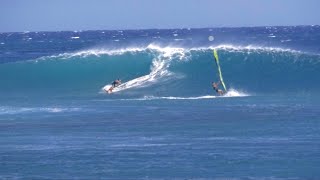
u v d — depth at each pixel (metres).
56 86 192.75
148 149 108.00
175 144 111.31
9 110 150.38
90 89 186.50
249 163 98.62
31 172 95.50
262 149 106.75
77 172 95.19
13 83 195.75
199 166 97.31
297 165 97.25
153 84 186.12
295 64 191.62
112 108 151.62
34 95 178.88
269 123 128.62
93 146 110.81
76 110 149.12
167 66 193.62
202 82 186.25
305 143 110.50
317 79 188.62
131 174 93.75
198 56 195.00
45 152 107.06
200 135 118.38
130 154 104.81
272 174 93.00
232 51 194.50
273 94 173.50
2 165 99.31
